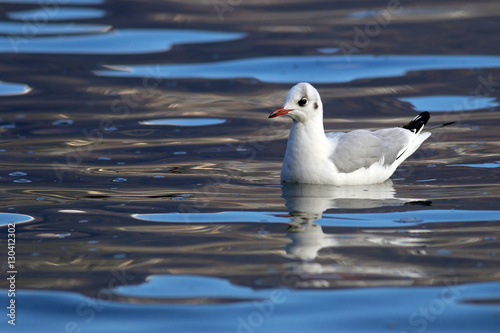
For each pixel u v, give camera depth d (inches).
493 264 401.1
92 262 413.4
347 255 416.5
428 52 919.0
